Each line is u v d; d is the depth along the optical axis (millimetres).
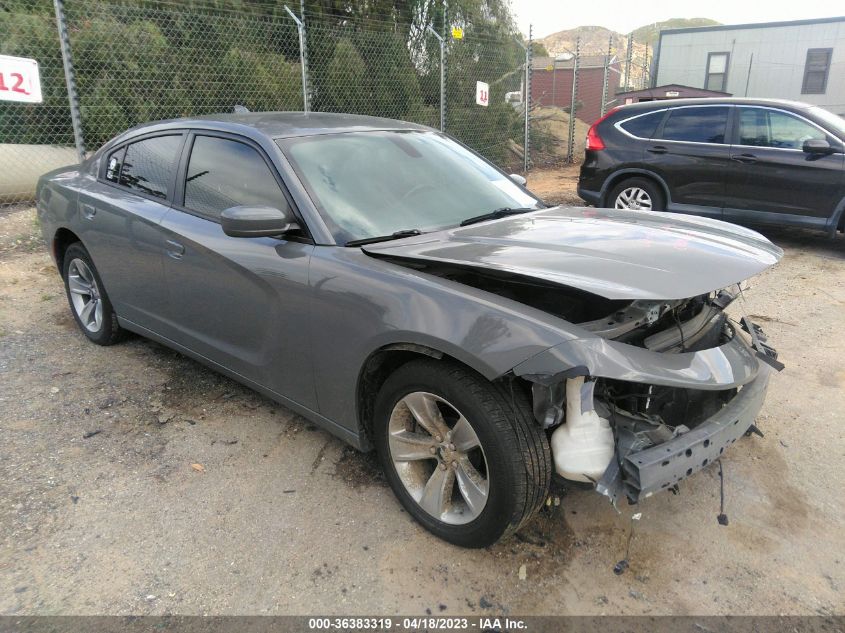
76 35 8852
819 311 5289
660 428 2322
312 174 3033
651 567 2496
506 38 13922
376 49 11383
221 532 2662
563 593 2371
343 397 2783
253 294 3039
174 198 3541
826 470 3104
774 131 7039
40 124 8914
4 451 3191
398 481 2717
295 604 2309
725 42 20922
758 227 8648
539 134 17156
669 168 7652
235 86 9883
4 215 8109
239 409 3643
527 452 2252
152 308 3811
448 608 2299
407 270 2578
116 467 3090
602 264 2414
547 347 2107
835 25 19062
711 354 2492
